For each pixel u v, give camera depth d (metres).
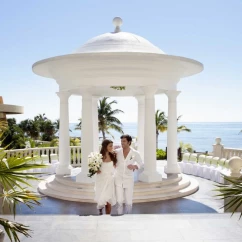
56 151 19.33
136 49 12.22
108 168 9.05
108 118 47.41
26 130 58.50
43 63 11.47
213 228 7.20
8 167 4.32
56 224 7.54
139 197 10.81
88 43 12.80
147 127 11.86
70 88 12.32
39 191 12.63
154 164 11.95
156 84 11.74
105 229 7.15
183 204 10.45
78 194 11.26
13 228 4.34
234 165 9.95
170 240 6.46
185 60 11.20
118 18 13.60
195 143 123.50
